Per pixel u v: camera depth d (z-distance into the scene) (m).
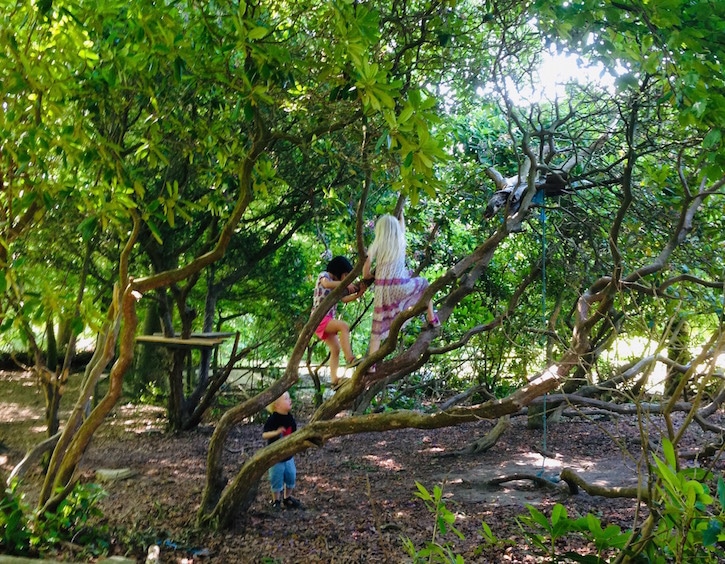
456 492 8.34
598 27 4.68
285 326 14.50
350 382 6.13
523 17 7.06
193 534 6.70
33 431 11.24
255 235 13.04
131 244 5.79
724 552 3.02
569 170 7.75
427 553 3.61
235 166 6.43
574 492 7.85
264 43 4.74
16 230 5.22
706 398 12.09
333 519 7.32
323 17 5.11
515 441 11.20
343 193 10.91
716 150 4.55
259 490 8.36
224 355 17.92
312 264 15.17
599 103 9.89
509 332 11.30
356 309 14.57
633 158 6.50
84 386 6.21
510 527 6.78
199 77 5.34
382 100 4.33
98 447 10.64
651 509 2.96
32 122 5.18
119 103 5.89
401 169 4.77
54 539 5.68
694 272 8.76
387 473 9.45
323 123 5.84
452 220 12.16
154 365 14.42
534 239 11.54
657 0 4.04
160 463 9.78
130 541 6.29
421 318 12.19
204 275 14.22
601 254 9.98
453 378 14.26
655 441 10.65
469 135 11.01
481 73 7.75
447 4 6.46
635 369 6.08
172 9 4.97
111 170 5.31
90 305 5.52
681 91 4.11
